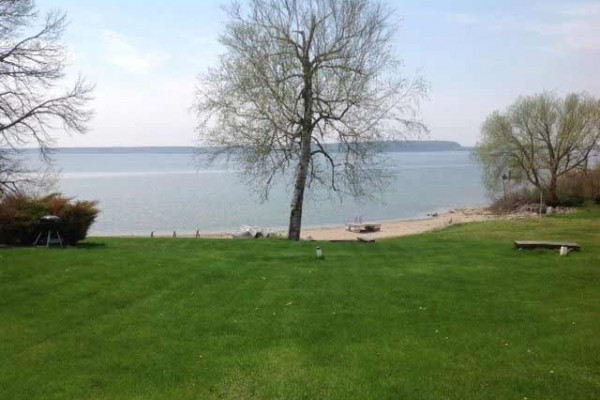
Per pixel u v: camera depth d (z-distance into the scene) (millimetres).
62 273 12539
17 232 17672
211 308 10062
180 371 7141
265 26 23203
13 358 7582
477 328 8781
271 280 12422
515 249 17203
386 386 6559
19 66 20703
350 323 9102
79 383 6781
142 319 9383
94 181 116438
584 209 47688
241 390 6555
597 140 50844
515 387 6516
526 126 51500
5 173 22438
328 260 15336
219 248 18188
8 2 20359
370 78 23438
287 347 7980
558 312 9641
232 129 23469
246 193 88000
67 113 22766
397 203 75438
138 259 14625
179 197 79812
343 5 23391
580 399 6188
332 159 24906
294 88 23172
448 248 18078
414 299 10648
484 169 55406
